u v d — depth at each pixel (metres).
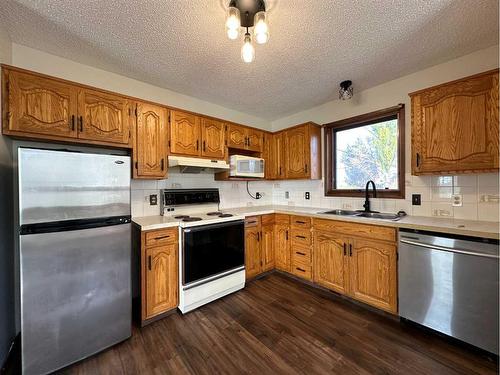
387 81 2.39
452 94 1.76
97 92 1.85
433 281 1.66
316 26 1.54
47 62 1.85
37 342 1.36
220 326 1.86
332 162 2.99
